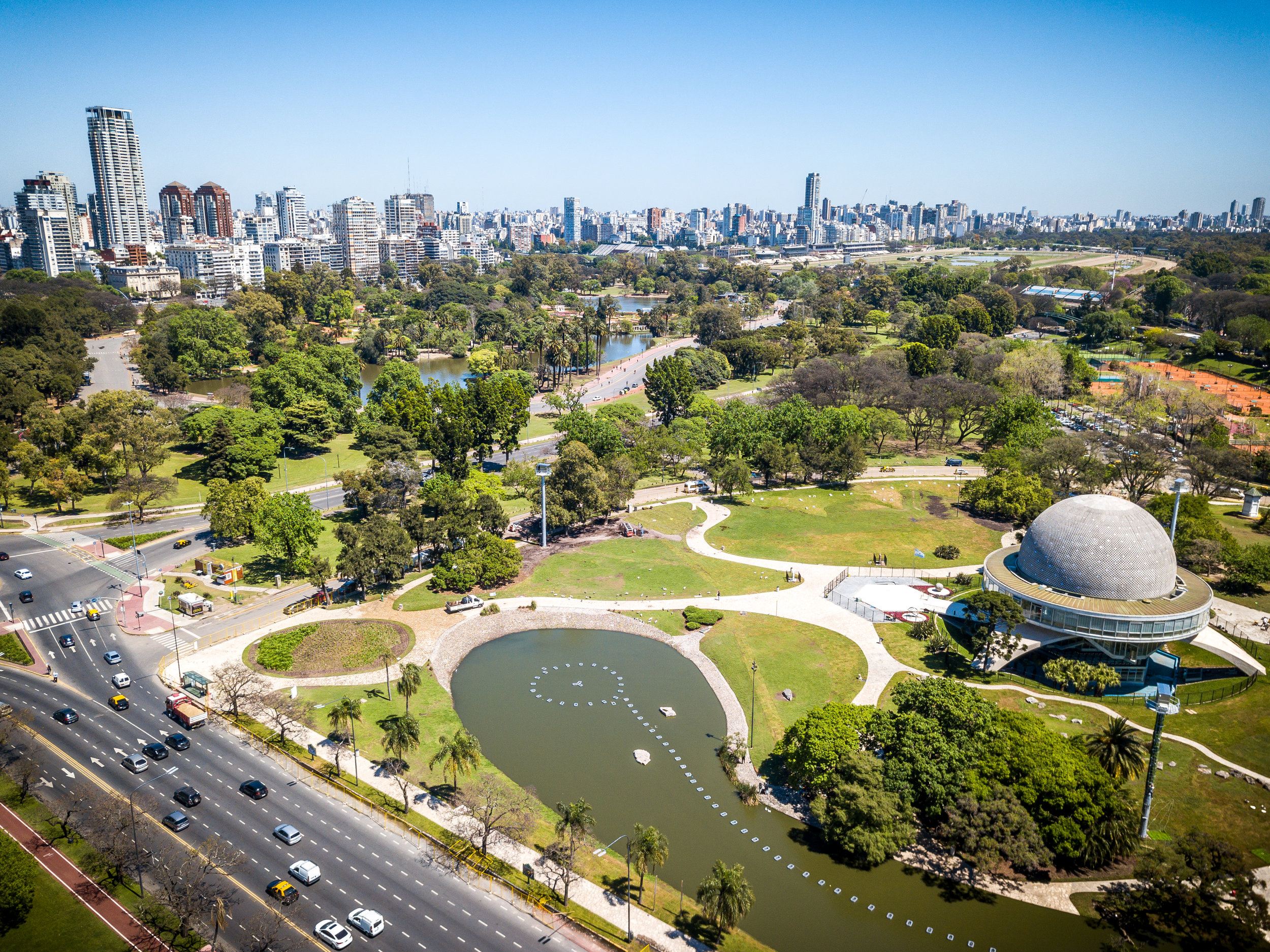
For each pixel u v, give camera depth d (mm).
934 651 139750
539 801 104062
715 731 121438
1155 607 129000
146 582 166125
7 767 107312
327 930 80875
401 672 133000
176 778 105875
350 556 155500
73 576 168500
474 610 155500
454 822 99062
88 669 132875
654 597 162500
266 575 170125
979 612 135875
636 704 128375
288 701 121562
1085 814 90500
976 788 93500
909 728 100062
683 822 101125
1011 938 83812
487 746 116188
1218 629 145125
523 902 87250
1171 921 84062
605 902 87750
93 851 93250
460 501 180125
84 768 107625
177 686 128000
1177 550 164250
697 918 85688
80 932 82125
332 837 96312
